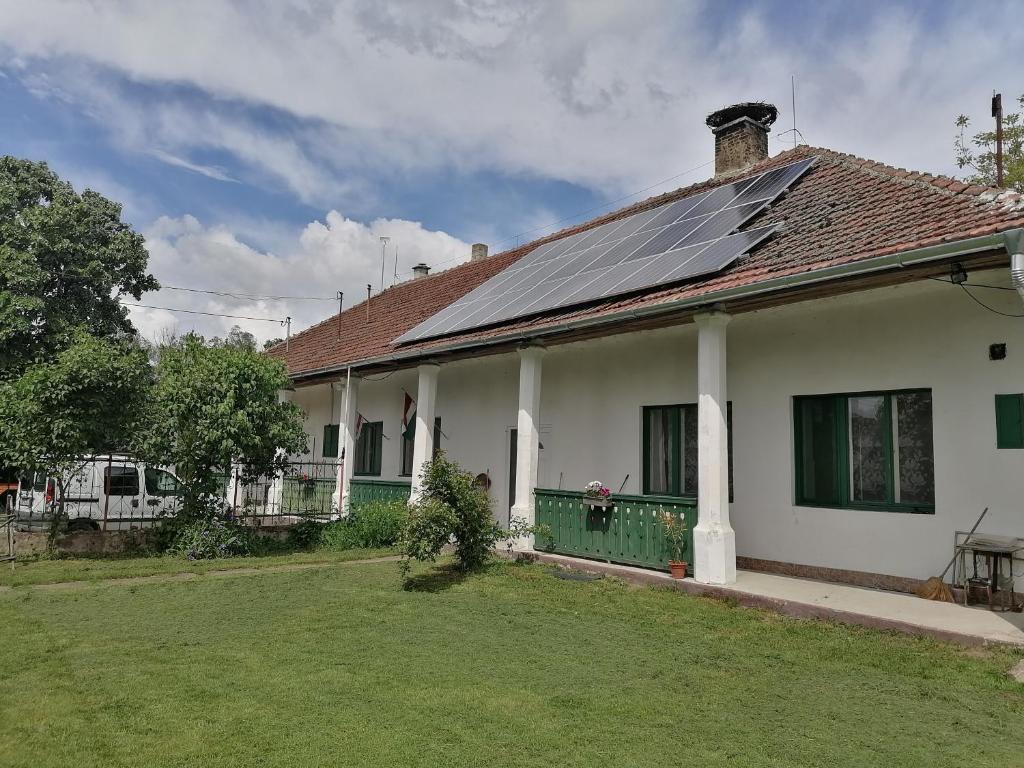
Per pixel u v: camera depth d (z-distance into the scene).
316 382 17.45
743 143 15.38
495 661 5.98
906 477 8.55
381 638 6.70
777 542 9.49
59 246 20.22
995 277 7.42
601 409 12.24
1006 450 7.53
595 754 4.18
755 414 9.90
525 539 11.08
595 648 6.38
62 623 7.25
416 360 13.69
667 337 11.21
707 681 5.48
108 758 4.06
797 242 8.52
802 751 4.23
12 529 11.88
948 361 8.04
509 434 14.21
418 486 13.14
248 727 4.52
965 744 4.34
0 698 5.00
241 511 15.31
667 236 11.48
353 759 4.07
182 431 11.48
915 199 8.30
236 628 7.06
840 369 9.00
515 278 14.71
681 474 11.05
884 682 5.44
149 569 10.25
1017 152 19.12
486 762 4.06
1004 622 6.67
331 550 12.59
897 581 8.30
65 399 10.94
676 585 8.61
